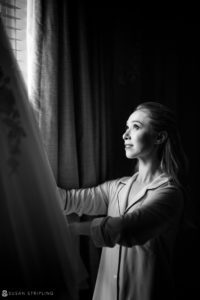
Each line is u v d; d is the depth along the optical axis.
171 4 1.38
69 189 1.00
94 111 1.14
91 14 1.16
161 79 1.36
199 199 1.44
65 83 1.00
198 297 1.39
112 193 1.06
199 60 1.44
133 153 0.99
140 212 0.82
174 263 1.36
